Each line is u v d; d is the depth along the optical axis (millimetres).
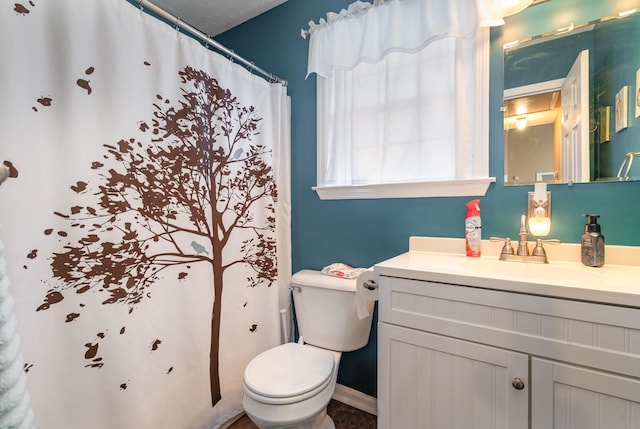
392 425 997
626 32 1042
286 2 1820
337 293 1417
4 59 816
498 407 828
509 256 1137
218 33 2127
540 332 773
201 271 1354
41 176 886
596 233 1013
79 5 955
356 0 1551
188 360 1304
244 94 1540
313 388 1109
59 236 925
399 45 1333
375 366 1556
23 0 849
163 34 1181
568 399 746
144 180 1132
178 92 1236
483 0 1146
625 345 687
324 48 1575
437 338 915
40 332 893
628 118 1039
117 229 1056
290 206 1836
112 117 1031
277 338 1690
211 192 1393
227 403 1475
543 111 1165
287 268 1821
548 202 1146
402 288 977
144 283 1140
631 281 798
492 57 1245
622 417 692
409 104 1418
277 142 1719
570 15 1122
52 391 917
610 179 1063
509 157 1223
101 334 1018
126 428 1063
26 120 855
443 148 1355
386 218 1513
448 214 1354
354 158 1552
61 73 920
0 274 425
